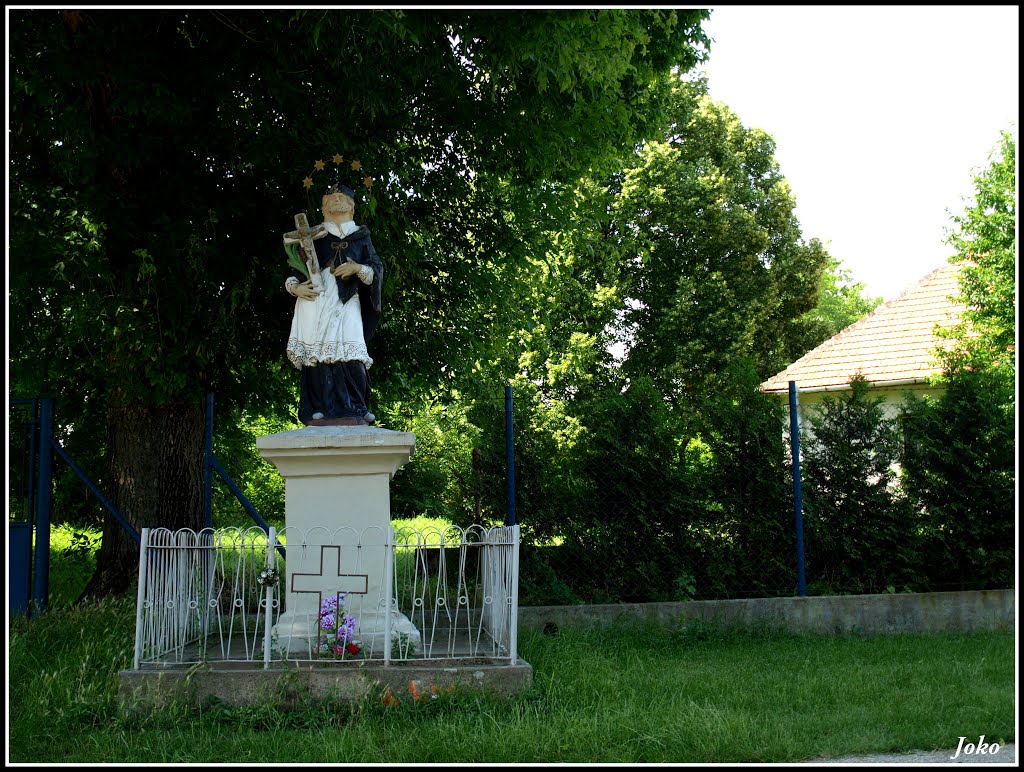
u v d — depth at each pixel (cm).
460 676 620
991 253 1906
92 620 801
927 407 1029
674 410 1020
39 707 602
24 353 1162
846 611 929
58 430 1306
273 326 1136
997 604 943
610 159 1331
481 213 1310
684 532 978
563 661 712
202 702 606
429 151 1192
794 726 562
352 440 690
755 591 973
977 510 997
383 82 955
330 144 966
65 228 926
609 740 539
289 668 615
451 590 1005
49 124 943
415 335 1295
